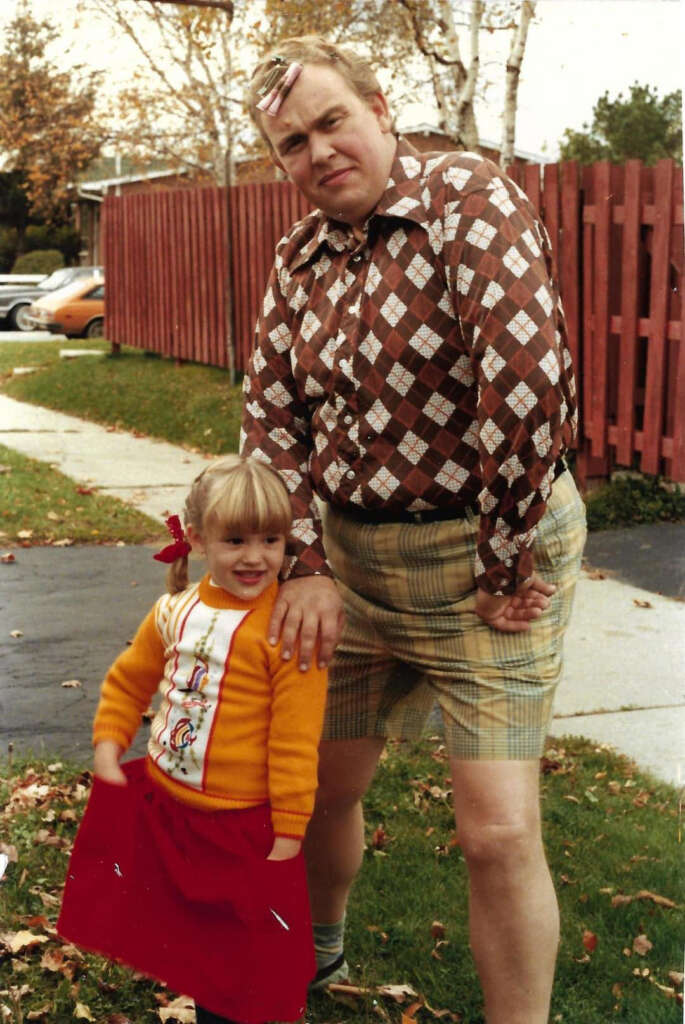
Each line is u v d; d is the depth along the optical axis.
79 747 4.27
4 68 17.08
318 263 2.44
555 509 2.38
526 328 2.15
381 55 10.75
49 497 8.59
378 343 2.32
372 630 2.54
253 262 12.84
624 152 10.12
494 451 2.19
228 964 2.29
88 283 22.98
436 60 9.26
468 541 2.35
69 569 6.80
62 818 3.61
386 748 4.30
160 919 2.34
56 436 11.75
